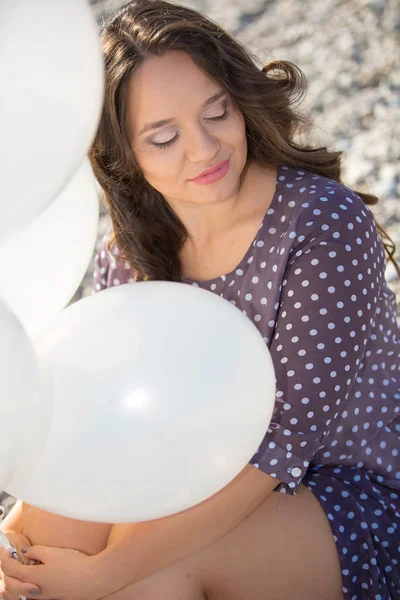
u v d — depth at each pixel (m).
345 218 2.04
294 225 2.06
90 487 1.63
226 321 1.69
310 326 1.99
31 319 1.83
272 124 2.14
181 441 1.60
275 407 2.03
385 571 2.11
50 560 2.04
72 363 1.62
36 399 1.52
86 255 1.95
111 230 2.44
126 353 1.61
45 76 1.26
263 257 2.15
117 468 1.60
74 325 1.68
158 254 2.34
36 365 1.52
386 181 4.10
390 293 2.27
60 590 2.03
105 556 2.01
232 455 1.68
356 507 2.11
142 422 1.58
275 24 5.59
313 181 2.14
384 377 2.23
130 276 2.47
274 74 2.24
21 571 2.06
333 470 2.19
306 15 5.59
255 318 2.20
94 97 1.34
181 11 2.01
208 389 1.61
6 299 1.76
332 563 2.07
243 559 2.06
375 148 4.34
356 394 2.17
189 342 1.63
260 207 2.16
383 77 4.87
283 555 2.06
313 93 4.85
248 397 1.66
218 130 1.99
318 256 2.01
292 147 2.25
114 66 1.97
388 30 5.20
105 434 1.58
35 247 1.81
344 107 4.70
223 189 2.04
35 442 1.57
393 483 2.22
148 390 1.59
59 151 1.32
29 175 1.30
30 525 2.19
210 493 1.73
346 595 2.07
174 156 2.01
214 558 2.06
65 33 1.28
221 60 1.96
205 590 2.11
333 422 2.04
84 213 1.91
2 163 1.27
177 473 1.63
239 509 2.01
